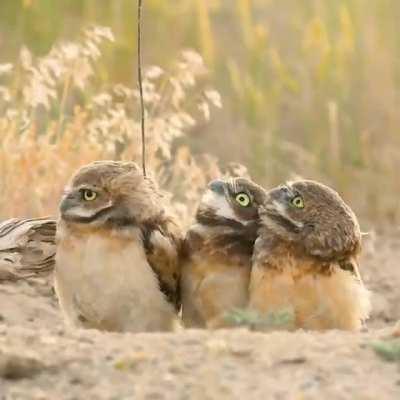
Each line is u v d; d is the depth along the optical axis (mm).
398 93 18578
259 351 8195
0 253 12008
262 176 17719
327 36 18672
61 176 13602
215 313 10398
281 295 10266
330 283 10328
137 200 10125
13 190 13641
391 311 13594
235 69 17953
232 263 10367
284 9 21047
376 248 16062
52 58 14961
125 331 10117
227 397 7496
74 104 16234
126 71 17672
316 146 18000
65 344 8383
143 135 12086
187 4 19625
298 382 7715
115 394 7629
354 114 18453
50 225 12133
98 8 18562
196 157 17672
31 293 11891
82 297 10094
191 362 8039
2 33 18734
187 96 18672
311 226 10398
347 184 17703
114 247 10016
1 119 14141
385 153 18016
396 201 17594
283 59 19531
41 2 18812
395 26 19062
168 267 10203
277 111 18688
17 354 7941
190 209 13758
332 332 8875
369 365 7996
